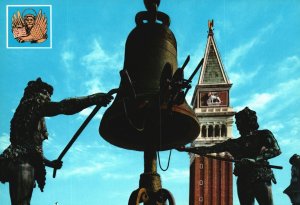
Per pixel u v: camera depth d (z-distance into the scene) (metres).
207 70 152.00
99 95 7.96
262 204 9.41
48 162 8.66
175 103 9.12
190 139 10.48
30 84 7.93
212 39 158.75
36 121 7.70
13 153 7.52
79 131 8.41
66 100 7.77
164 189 9.22
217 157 10.07
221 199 133.38
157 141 9.73
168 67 8.95
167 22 10.73
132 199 8.84
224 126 144.50
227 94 148.00
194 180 136.62
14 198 7.43
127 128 10.24
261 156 9.53
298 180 9.57
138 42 10.24
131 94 9.04
